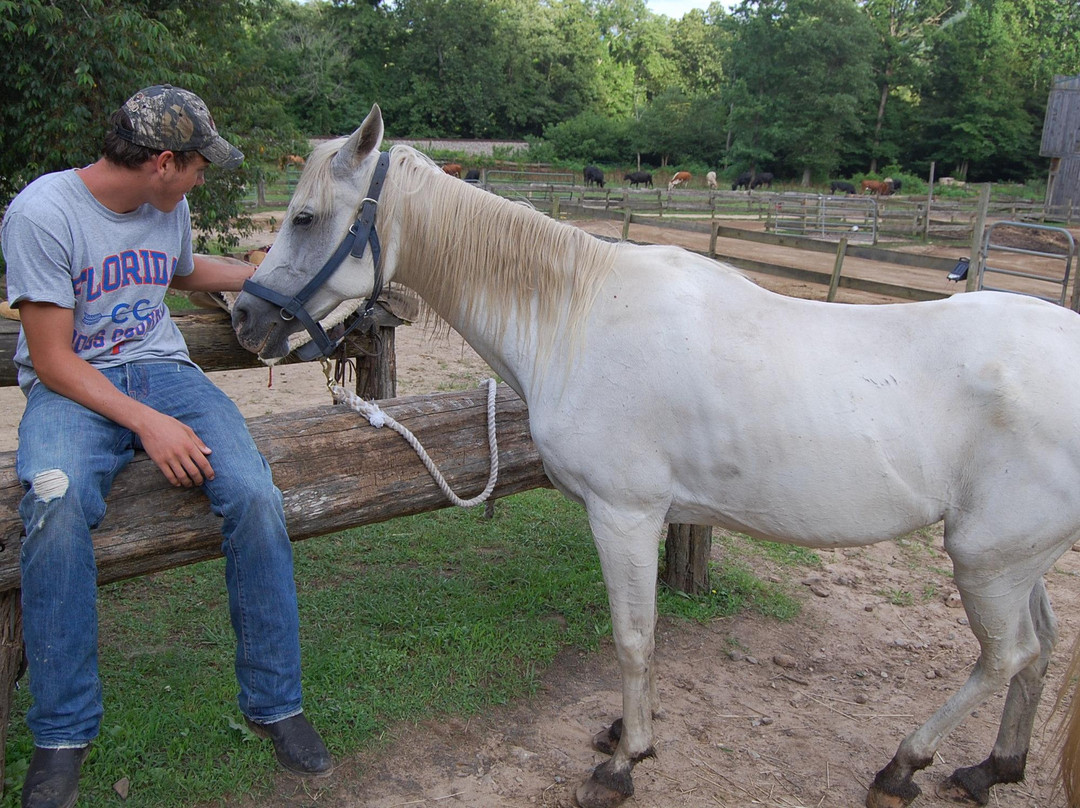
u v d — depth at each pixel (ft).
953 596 11.32
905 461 6.06
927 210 55.88
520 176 97.76
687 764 7.64
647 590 6.75
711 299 6.48
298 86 146.10
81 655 5.26
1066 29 147.13
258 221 49.37
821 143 138.41
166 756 7.04
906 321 6.34
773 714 8.53
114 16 23.44
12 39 22.98
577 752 7.70
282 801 6.79
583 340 6.52
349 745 7.41
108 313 5.99
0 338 8.56
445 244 6.77
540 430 6.75
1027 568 6.22
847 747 8.04
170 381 6.15
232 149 5.94
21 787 6.31
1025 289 34.01
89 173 5.80
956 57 140.97
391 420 7.51
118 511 5.87
